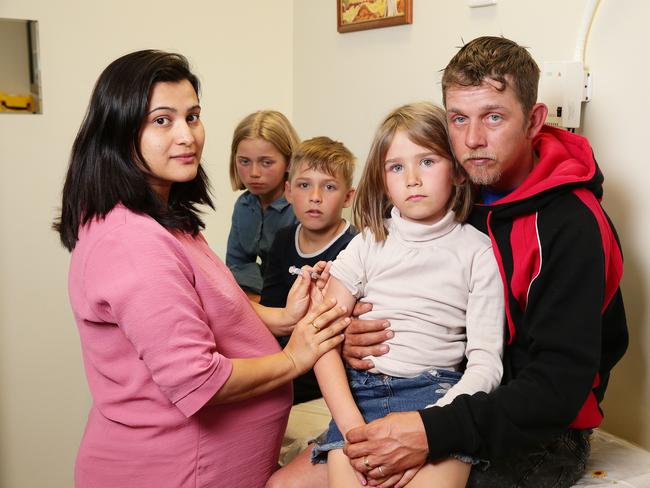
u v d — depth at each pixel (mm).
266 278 1902
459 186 1253
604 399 1560
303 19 2582
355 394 1263
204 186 1375
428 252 1242
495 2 1742
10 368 2264
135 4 2338
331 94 2463
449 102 1164
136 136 1162
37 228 2262
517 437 1079
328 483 1235
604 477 1270
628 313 1488
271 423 1308
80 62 2271
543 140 1265
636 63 1426
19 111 2195
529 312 1142
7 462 2289
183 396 1112
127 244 1101
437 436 1066
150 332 1084
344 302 1314
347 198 1811
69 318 2342
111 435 1201
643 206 1438
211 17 2486
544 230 1132
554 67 1500
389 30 2141
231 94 2570
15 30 2162
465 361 1292
